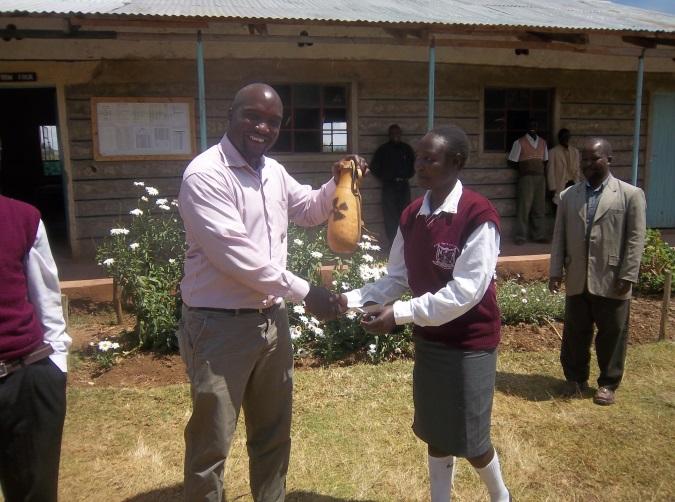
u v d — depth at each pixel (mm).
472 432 2619
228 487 3279
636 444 3758
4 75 7945
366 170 2859
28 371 2221
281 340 2715
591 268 4230
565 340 4543
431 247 2539
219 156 2469
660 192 10820
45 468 2314
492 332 2613
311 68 8875
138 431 3875
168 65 8430
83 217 8445
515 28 6434
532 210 9781
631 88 10375
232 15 5773
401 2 8141
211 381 2508
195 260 2543
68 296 6168
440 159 2453
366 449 3662
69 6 6094
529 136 9594
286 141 9102
